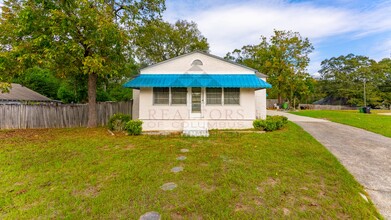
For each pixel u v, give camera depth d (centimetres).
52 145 966
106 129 1491
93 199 468
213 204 438
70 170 654
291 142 1007
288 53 4059
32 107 1535
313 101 7112
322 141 1058
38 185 547
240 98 1418
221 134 1228
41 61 1103
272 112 3300
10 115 1461
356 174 628
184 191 499
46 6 1163
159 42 3466
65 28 1127
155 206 434
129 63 1845
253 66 4862
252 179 563
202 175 595
